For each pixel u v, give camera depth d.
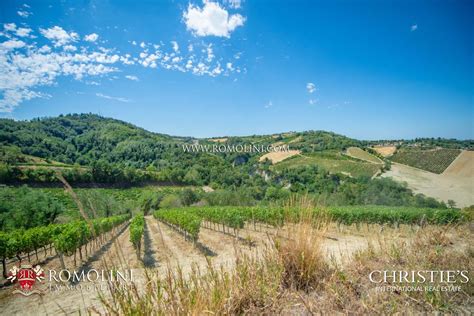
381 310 2.45
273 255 3.26
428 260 3.92
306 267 3.04
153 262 8.18
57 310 4.63
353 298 2.67
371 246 4.59
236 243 3.32
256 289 2.62
